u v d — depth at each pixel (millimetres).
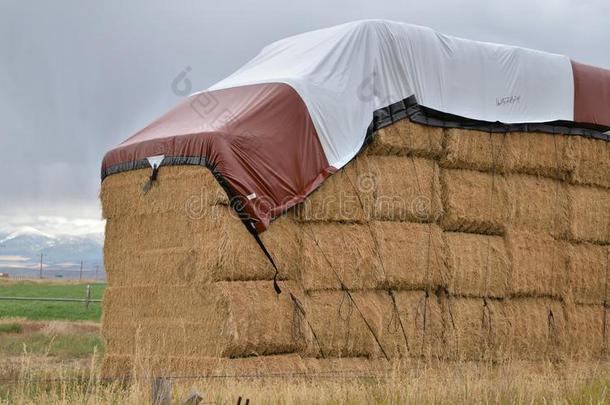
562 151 23859
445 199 21516
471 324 21750
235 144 18547
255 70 21562
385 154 20641
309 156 19359
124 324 20422
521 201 22875
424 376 16266
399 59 21078
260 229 18422
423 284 20938
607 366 21812
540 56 23875
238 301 18172
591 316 24297
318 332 19266
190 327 18781
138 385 13258
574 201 23891
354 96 20266
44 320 38875
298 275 19188
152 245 19922
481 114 22375
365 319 19891
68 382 15852
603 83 24969
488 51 22797
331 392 15289
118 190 20859
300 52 21156
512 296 22719
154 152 19875
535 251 23062
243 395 14602
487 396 14953
